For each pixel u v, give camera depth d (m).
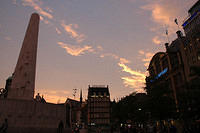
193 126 24.22
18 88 23.72
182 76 35.50
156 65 48.81
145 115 44.09
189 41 34.22
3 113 19.58
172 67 40.28
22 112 20.80
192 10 35.78
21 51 25.59
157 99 31.16
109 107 89.12
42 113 22.62
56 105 25.08
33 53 25.61
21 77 24.12
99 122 85.88
